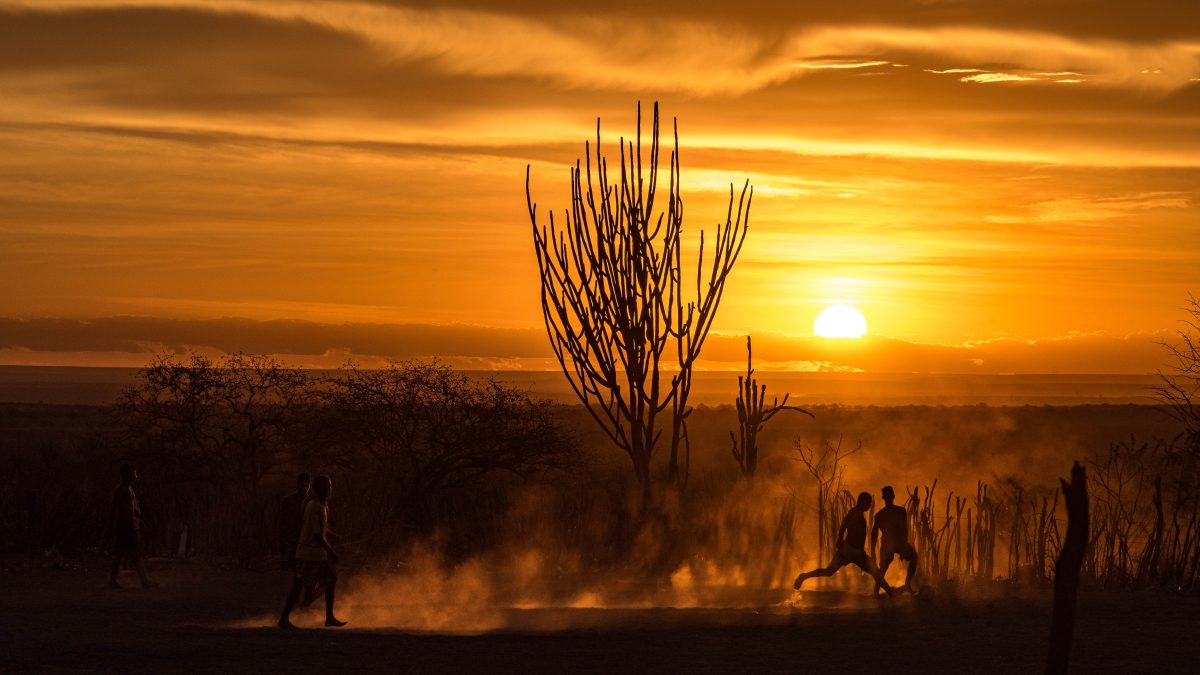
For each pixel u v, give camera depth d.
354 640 24.56
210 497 45.25
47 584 35.31
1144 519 39.16
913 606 30.58
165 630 26.12
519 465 47.84
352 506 44.56
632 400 40.66
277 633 25.72
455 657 22.47
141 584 34.94
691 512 39.50
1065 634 13.09
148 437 49.06
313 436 48.19
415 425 46.69
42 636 24.89
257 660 21.91
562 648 23.64
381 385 46.94
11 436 100.62
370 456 48.34
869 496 32.72
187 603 31.61
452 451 46.41
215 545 42.09
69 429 114.00
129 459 48.88
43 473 52.34
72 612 29.44
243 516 42.69
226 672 20.67
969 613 29.11
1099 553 37.47
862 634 25.62
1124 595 32.28
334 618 27.39
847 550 32.56
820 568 34.62
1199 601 30.81
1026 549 36.84
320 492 27.53
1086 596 32.06
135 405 48.66
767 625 27.02
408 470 46.31
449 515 43.72
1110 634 25.42
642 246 39.59
